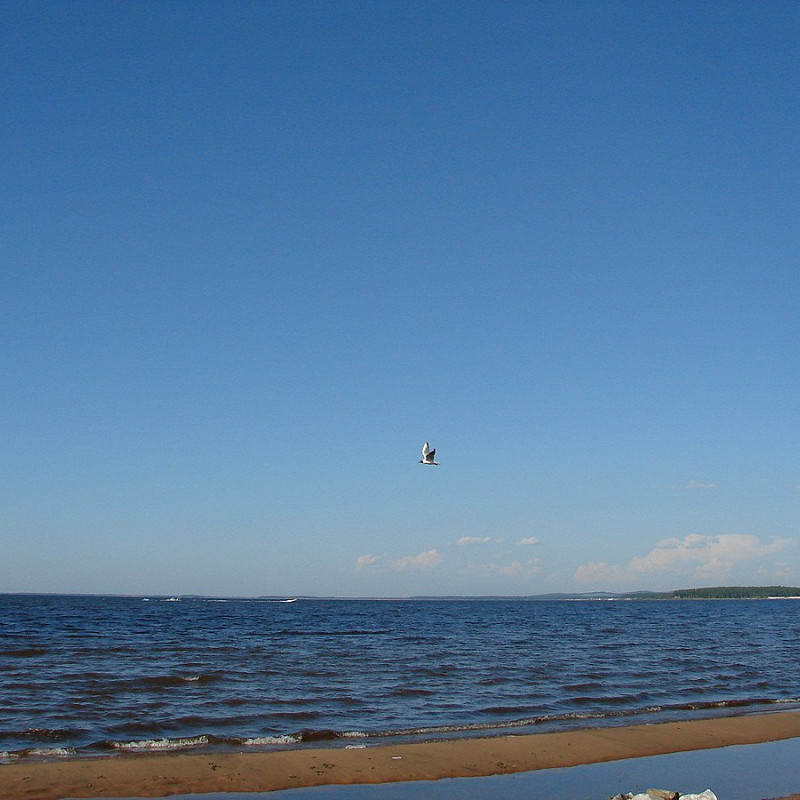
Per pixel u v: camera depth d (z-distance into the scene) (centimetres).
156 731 2367
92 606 17100
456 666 4081
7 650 4641
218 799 1730
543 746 2288
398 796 1795
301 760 2056
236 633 6800
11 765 1928
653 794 1681
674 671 4162
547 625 9238
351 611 15212
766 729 2625
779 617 13150
